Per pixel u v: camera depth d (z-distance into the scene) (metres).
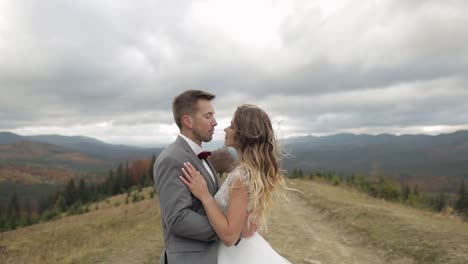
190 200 2.23
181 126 2.50
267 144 2.46
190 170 2.25
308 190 21.31
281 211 14.25
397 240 8.27
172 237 2.31
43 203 85.81
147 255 7.89
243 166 2.39
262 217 2.46
